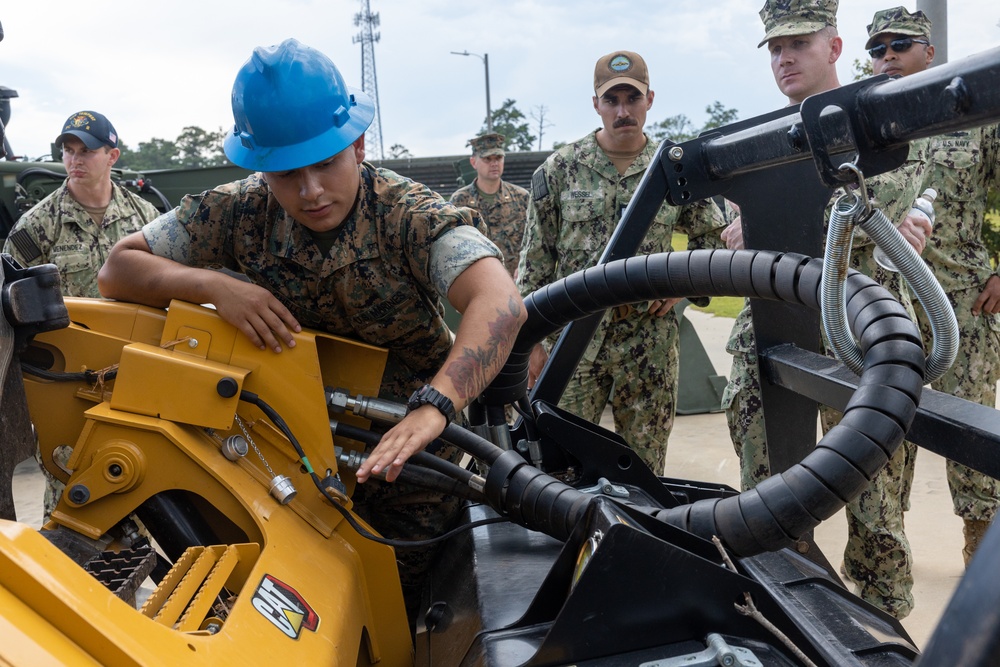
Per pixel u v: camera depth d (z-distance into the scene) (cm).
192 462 158
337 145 171
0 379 133
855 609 153
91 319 172
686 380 571
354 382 193
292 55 171
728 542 136
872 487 266
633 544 123
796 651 120
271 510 160
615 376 338
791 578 163
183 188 696
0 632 89
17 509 410
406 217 182
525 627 140
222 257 197
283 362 171
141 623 104
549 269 362
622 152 345
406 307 193
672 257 187
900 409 128
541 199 354
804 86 301
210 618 128
